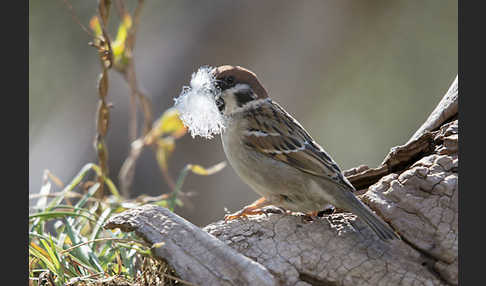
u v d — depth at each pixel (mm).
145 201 8492
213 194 16203
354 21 17438
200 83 7613
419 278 6090
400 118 18422
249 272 5996
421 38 18312
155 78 16109
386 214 6680
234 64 16531
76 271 6656
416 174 6773
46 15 16562
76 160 15258
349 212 7336
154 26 16906
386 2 17656
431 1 18078
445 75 18125
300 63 17109
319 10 16844
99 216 7953
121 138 14969
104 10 8047
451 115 7727
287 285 6176
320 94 17984
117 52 9219
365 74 18656
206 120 7543
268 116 8148
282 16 16672
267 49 16719
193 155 15797
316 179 7707
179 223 6414
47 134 16000
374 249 6445
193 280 6016
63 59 16578
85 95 16234
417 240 6387
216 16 16578
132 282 6461
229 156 8383
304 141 7965
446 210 6438
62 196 8109
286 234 6703
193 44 16453
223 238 6715
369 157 18500
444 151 6926
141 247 6672
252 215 7773
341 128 18844
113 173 14828
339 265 6285
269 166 8031
